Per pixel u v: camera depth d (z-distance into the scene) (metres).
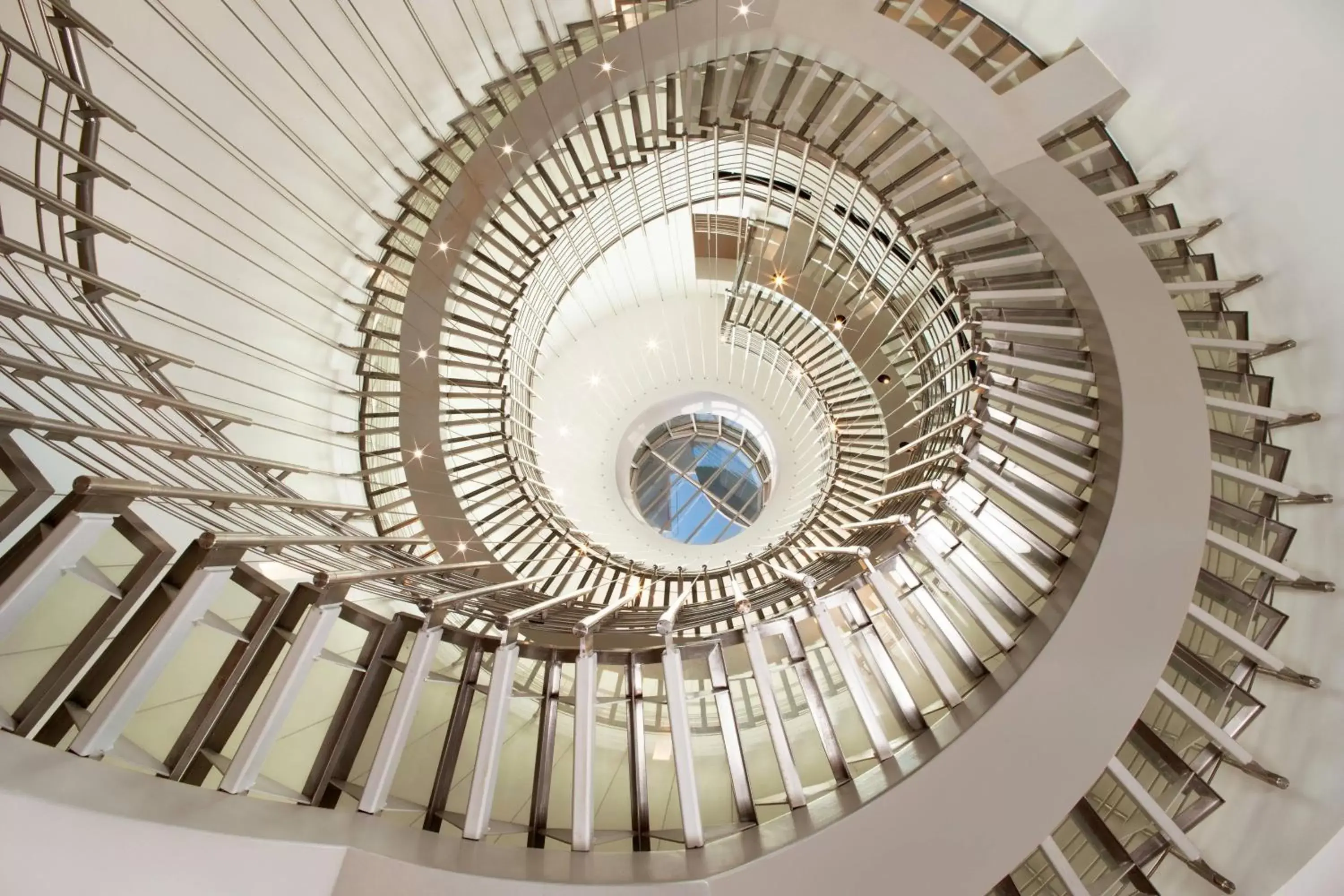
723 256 8.68
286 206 4.91
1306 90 3.67
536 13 5.37
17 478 1.78
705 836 3.10
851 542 5.53
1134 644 3.10
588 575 6.50
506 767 4.62
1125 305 3.91
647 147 5.87
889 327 7.50
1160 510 3.34
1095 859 3.33
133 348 2.62
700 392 9.38
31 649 2.85
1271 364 4.09
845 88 5.54
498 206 5.46
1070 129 4.96
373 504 5.89
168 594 2.09
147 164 3.87
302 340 5.34
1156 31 4.37
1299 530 3.77
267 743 2.32
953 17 5.59
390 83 5.34
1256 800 3.23
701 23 4.94
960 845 2.82
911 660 4.83
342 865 2.31
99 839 1.65
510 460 6.29
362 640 4.85
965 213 4.95
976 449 4.38
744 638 3.59
